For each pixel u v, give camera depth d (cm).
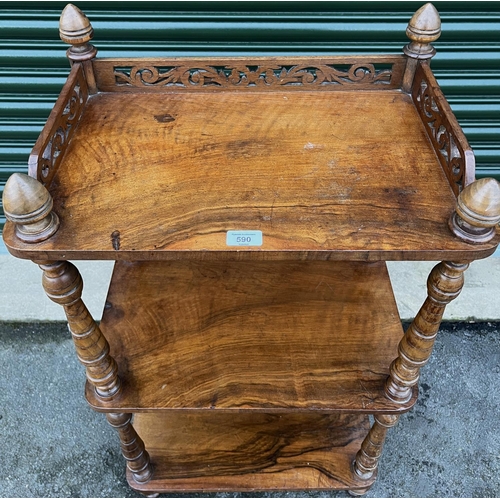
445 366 175
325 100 114
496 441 158
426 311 94
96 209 88
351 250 81
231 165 97
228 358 118
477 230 81
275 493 147
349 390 112
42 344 180
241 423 155
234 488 143
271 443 151
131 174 95
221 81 115
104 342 104
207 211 88
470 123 174
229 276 139
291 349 120
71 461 153
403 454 155
